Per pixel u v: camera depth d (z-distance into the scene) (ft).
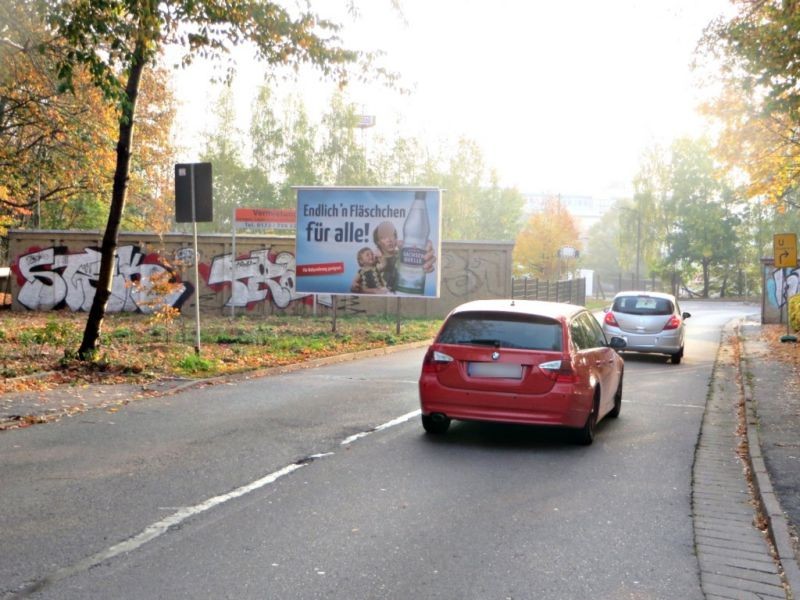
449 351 29.04
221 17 41.37
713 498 22.61
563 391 27.81
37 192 94.99
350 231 73.10
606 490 23.11
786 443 29.14
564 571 16.43
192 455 26.27
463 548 17.70
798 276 104.47
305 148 226.58
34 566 16.11
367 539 18.19
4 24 46.16
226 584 15.31
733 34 45.62
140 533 18.31
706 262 256.73
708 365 60.44
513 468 25.54
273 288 94.17
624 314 61.31
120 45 38.55
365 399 38.52
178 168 50.19
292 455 26.53
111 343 56.65
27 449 26.84
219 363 49.19
